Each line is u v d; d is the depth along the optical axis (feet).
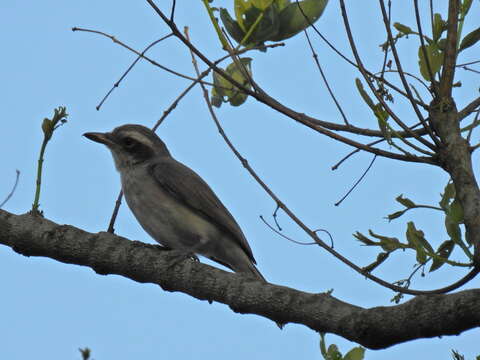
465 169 30.63
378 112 31.50
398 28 34.86
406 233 30.48
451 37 32.94
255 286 33.09
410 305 27.71
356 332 28.86
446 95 32.76
